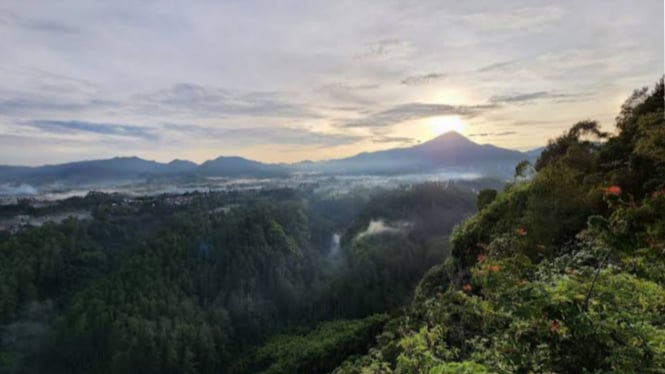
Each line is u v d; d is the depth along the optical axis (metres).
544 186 11.10
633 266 3.84
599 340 2.97
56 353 33.56
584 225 9.48
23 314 36.91
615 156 13.30
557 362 3.16
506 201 14.88
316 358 28.86
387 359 7.87
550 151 19.81
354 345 26.67
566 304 3.08
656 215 3.18
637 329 2.96
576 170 13.75
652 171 9.75
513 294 3.52
